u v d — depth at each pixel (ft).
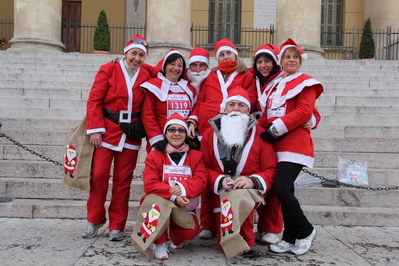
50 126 23.09
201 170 12.85
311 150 12.87
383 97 27.63
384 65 36.27
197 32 58.95
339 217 16.22
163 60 14.84
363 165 18.58
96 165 13.84
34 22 39.86
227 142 12.55
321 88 12.80
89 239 13.87
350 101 27.86
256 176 12.45
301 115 12.31
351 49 57.47
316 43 40.14
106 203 17.29
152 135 13.80
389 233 15.16
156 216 11.96
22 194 17.75
